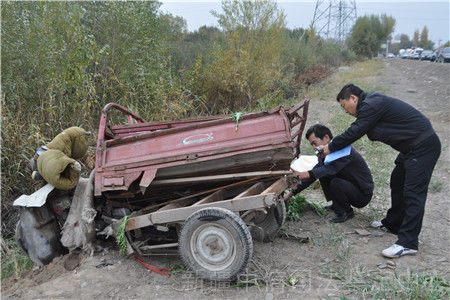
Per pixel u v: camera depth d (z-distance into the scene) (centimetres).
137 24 838
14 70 668
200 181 367
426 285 324
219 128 346
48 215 395
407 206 382
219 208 317
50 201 400
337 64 3112
